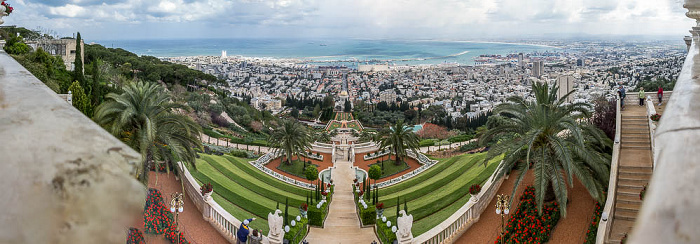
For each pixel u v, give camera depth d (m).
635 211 14.98
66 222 0.83
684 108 1.42
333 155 39.06
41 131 1.16
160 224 10.62
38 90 1.70
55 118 1.30
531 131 16.03
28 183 0.89
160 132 16.86
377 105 109.44
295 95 149.25
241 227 14.95
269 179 28.89
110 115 16.72
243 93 130.38
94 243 0.80
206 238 16.61
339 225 20.41
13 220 0.82
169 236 10.73
